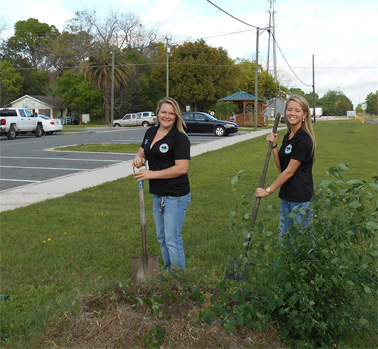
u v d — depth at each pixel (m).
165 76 55.53
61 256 5.40
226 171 12.12
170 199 4.40
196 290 3.50
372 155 16.69
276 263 3.34
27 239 6.09
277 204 7.89
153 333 3.32
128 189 9.61
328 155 16.53
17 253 5.51
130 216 7.33
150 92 62.38
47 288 4.43
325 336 3.44
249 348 3.32
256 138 24.33
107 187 9.82
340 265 3.34
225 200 8.43
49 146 20.22
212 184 10.16
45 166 13.62
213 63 54.59
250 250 3.51
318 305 3.40
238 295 3.44
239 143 20.98
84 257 5.38
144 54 66.06
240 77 62.06
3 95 60.38
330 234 3.43
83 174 11.92
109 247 5.73
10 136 25.31
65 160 15.03
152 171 4.29
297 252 3.44
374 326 3.62
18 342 3.43
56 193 9.39
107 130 36.50
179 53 54.94
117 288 3.83
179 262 4.42
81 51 65.38
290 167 4.18
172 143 4.32
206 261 5.13
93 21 65.25
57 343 3.35
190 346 3.27
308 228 3.47
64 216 7.29
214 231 6.46
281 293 3.35
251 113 43.06
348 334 3.57
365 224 3.35
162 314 3.47
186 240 6.05
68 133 32.06
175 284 3.79
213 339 3.33
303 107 4.19
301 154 4.16
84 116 57.88
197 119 27.89
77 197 8.80
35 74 70.00
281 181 4.19
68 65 69.06
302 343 3.36
